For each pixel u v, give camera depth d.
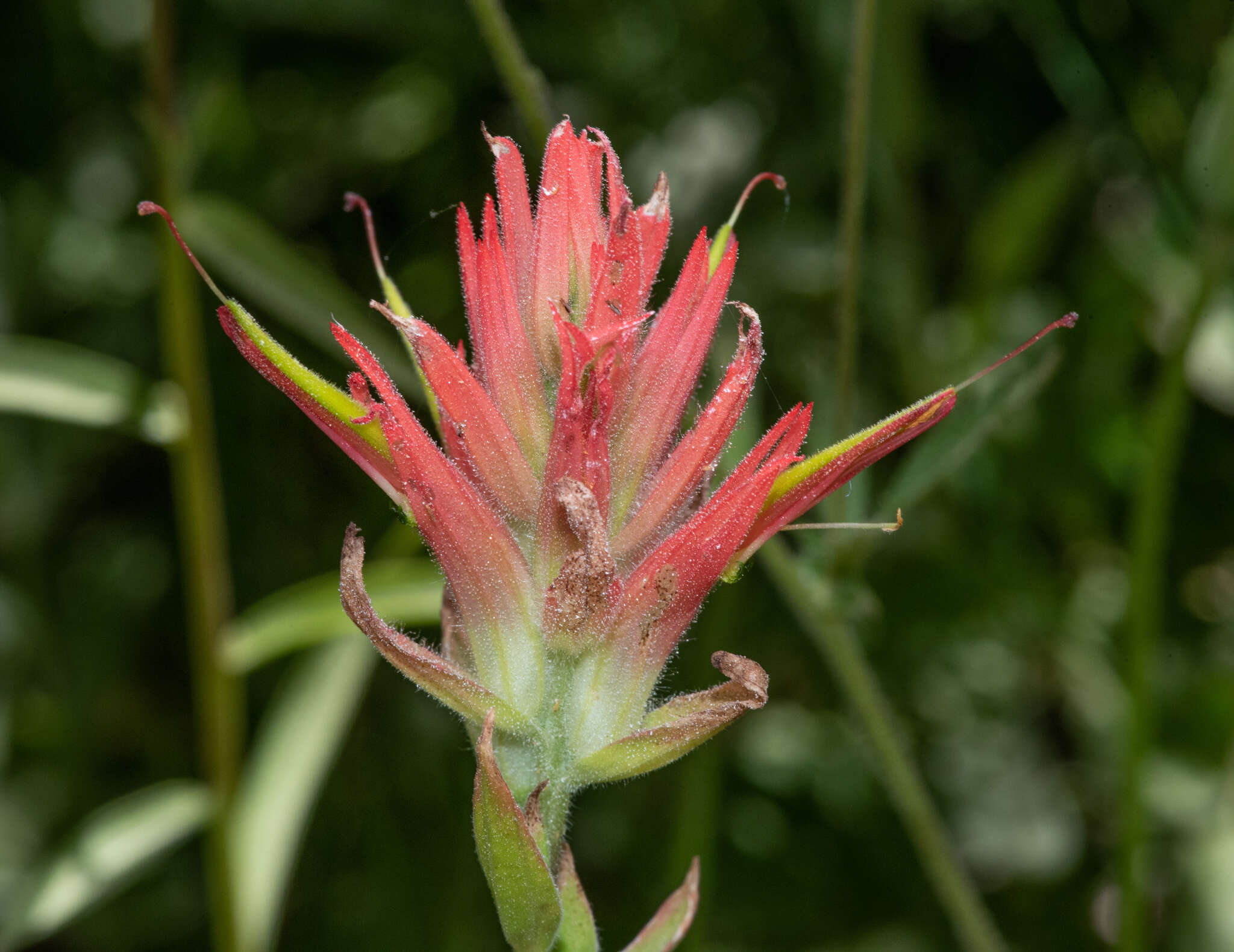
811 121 0.53
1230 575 0.54
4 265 0.52
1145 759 0.39
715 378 0.36
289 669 0.55
